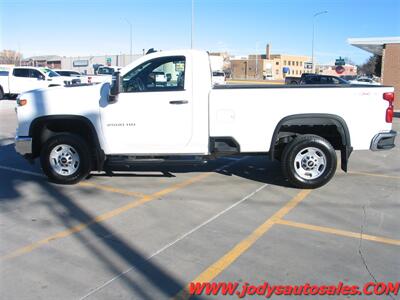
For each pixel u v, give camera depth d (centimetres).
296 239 508
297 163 701
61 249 479
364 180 773
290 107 683
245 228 541
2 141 1153
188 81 684
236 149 700
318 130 733
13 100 2512
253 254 468
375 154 1025
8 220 566
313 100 683
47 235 518
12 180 755
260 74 11906
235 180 764
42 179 762
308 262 450
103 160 715
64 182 725
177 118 690
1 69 2548
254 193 687
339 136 740
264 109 684
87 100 702
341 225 554
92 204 631
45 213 593
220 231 531
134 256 462
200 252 472
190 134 694
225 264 445
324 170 696
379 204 637
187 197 665
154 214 591
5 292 390
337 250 479
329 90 682
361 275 424
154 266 440
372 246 490
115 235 519
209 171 829
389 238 514
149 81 699
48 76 2580
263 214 592
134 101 692
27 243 495
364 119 688
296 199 657
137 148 705
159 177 782
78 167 719
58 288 397
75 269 433
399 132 1410
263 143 692
